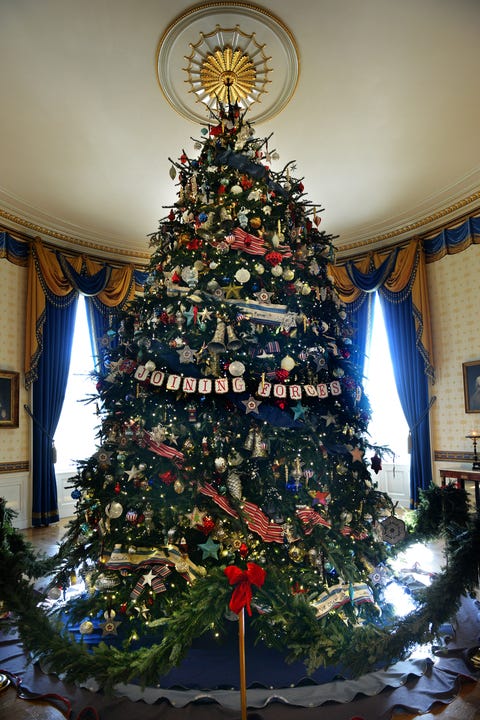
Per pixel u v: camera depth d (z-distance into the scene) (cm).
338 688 217
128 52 389
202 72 412
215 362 258
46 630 207
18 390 641
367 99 452
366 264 767
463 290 647
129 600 248
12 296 655
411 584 339
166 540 243
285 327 270
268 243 285
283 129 496
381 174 588
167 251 312
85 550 284
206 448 256
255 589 238
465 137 514
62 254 722
